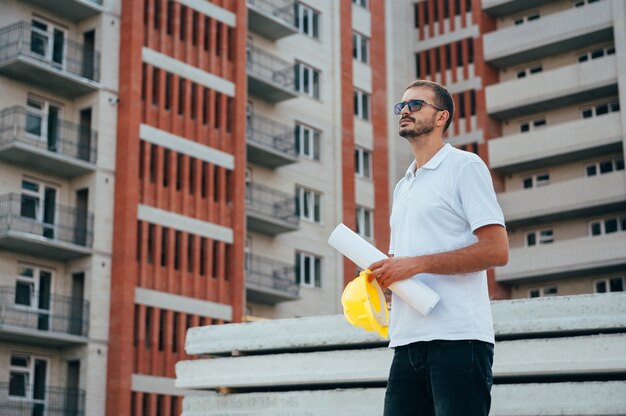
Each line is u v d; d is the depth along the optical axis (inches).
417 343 225.1
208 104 2132.1
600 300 378.3
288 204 2298.2
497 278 2405.3
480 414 218.2
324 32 2514.8
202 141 2102.6
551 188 2390.5
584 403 370.6
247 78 2237.9
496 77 2650.1
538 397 378.3
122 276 1877.5
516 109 2539.4
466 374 219.1
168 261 1977.1
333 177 2439.7
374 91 2610.7
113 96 1966.0
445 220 233.5
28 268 1836.9
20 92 1878.7
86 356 1820.9
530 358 382.3
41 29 1934.1
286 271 2266.2
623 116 2340.1
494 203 229.6
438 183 235.5
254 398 446.9
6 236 1747.0
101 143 1930.4
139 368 1881.2
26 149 1798.7
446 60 2679.6
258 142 2244.1
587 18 2459.4
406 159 2637.8
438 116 239.5
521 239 2476.6
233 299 2079.2
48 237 1855.3
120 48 1996.8
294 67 2421.3
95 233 1887.3
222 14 2196.1
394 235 243.6
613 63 2391.7
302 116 2405.3
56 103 1940.2
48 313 1824.6
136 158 1948.8
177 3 2102.6
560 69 2463.1
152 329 1915.6
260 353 466.0
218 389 472.7
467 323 222.7
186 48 2101.4
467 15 2672.2
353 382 431.2
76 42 1953.7
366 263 232.5
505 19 2669.8
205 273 2049.7
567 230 2418.8
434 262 222.8
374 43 2645.2
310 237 2354.8
